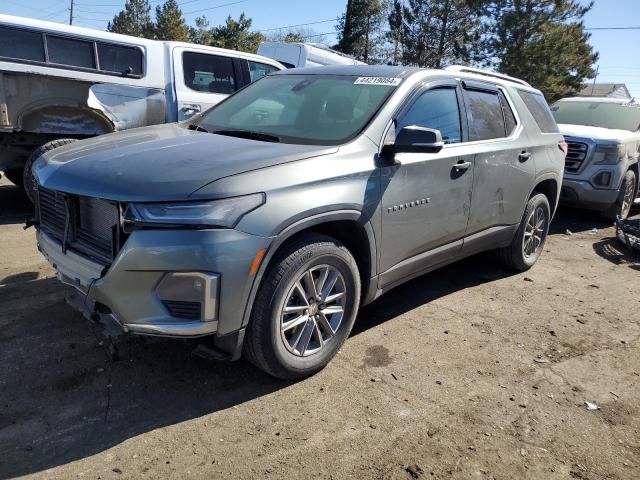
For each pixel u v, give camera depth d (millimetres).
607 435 2916
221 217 2611
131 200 2590
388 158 3434
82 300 2992
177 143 3260
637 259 6391
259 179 2785
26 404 2832
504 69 32531
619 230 6859
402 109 3678
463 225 4258
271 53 14109
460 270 5477
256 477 2434
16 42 6035
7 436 2588
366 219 3291
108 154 3082
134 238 2578
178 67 7277
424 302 4566
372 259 3449
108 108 6664
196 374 3213
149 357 3350
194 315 2660
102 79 6566
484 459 2658
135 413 2830
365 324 4062
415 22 34562
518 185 4867
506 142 4676
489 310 4484
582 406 3172
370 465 2559
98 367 3211
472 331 4059
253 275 2730
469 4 32594
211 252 2584
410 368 3449
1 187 8195
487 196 4461
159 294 2641
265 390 3102
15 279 4379
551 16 31703
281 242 2826
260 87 4391
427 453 2670
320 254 3053
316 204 2953
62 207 3066
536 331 4141
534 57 31875
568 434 2898
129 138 3473
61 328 3619
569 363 3672
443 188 3908
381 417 2922
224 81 7867
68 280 2969
